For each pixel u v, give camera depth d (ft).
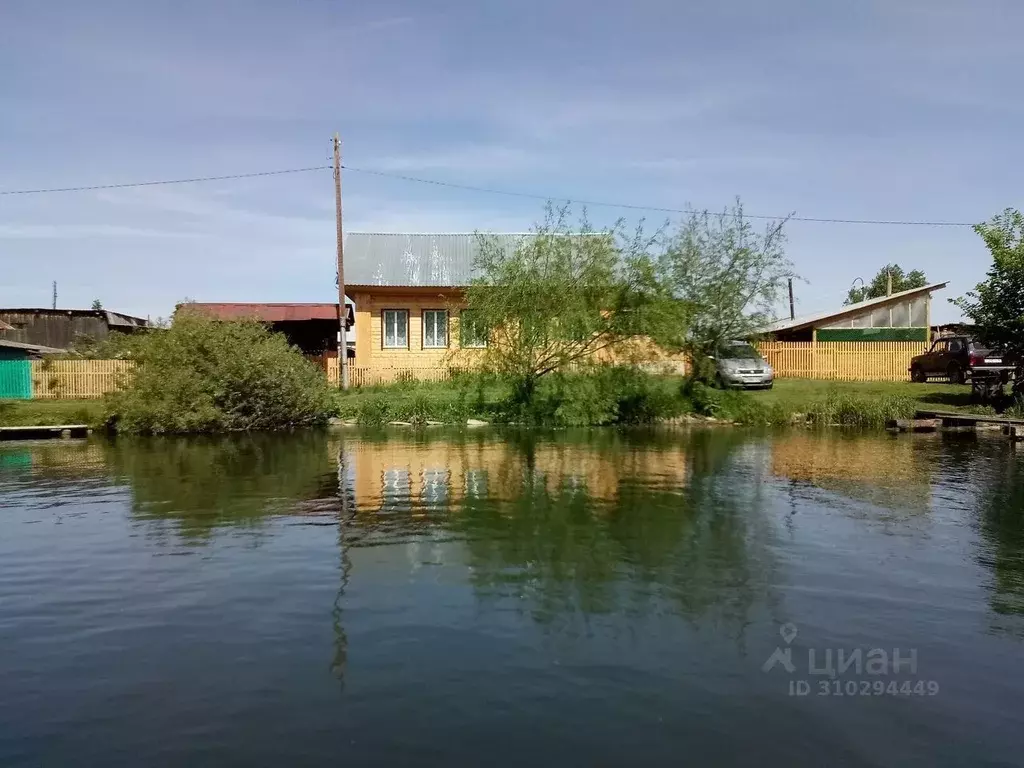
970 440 65.00
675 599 24.18
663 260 78.79
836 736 16.26
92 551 29.84
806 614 23.03
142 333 85.61
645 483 43.57
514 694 17.92
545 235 78.74
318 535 31.89
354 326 105.60
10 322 138.00
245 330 76.84
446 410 79.71
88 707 17.47
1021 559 28.55
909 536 31.65
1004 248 76.28
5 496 40.88
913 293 119.96
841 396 82.12
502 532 32.19
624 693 18.01
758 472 47.50
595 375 79.46
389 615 22.79
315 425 77.51
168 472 48.34
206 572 27.04
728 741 16.02
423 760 15.24
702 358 81.25
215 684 18.51
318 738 16.06
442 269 104.27
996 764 15.34
